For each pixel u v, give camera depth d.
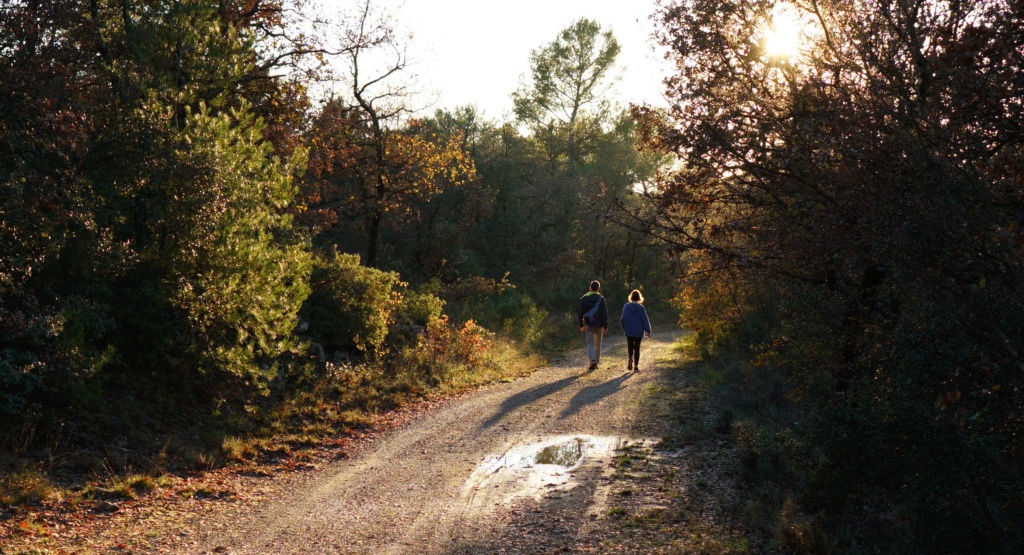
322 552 5.25
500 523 5.91
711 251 7.25
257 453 8.16
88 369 7.66
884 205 4.82
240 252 9.38
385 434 9.58
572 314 34.94
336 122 20.58
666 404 11.09
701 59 7.21
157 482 6.71
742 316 12.57
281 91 17.08
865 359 5.64
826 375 6.58
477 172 35.53
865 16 5.47
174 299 8.99
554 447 8.67
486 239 37.56
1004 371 3.89
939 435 4.04
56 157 7.88
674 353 19.33
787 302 7.41
